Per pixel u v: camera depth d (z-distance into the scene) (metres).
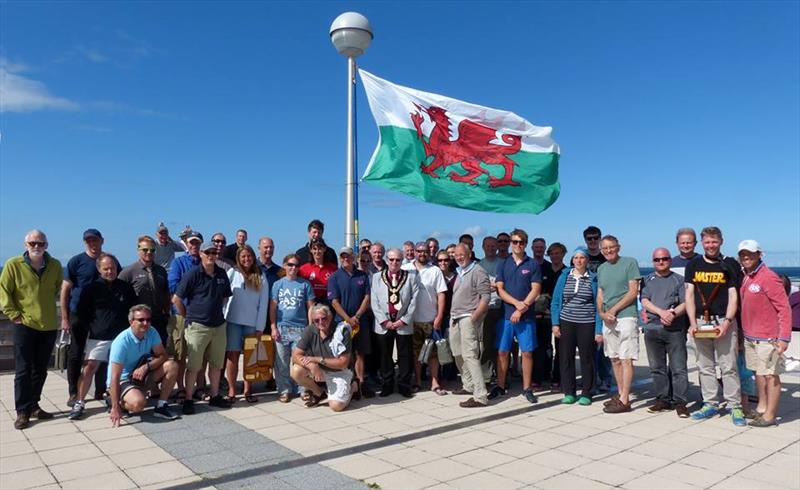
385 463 4.92
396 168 8.65
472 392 7.56
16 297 6.10
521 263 7.38
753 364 6.07
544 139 9.49
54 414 6.57
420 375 8.13
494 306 7.69
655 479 4.50
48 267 6.29
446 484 4.41
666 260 6.64
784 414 6.57
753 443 5.46
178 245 9.41
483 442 5.55
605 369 8.02
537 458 5.04
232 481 4.50
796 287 10.97
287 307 7.29
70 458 5.02
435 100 9.02
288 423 6.19
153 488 4.33
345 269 7.43
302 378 6.84
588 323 7.12
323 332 6.80
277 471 4.73
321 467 4.83
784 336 5.84
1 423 6.20
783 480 4.46
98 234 7.03
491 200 9.02
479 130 9.19
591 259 7.97
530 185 9.30
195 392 7.45
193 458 5.00
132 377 6.27
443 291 7.69
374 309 7.52
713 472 4.65
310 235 8.19
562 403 7.26
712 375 6.42
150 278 6.88
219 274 6.91
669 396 6.97
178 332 6.98
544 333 8.12
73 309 6.87
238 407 6.96
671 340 6.60
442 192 8.74
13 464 4.86
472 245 8.62
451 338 7.29
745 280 6.12
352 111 8.82
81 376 6.43
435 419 6.35
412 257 8.49
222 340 6.93
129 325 6.64
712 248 6.28
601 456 5.09
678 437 5.68
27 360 6.09
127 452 5.18
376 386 8.27
